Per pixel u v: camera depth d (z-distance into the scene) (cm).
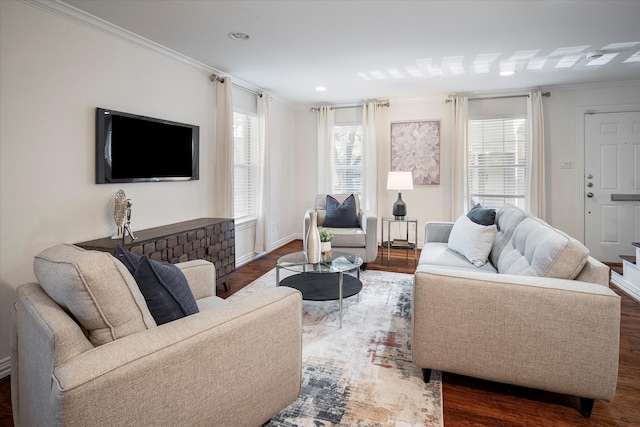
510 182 506
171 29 288
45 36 233
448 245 328
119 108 288
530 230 233
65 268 108
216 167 404
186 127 355
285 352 148
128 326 113
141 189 311
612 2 249
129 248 247
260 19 271
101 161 269
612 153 464
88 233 264
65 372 91
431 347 185
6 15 212
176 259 292
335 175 593
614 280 386
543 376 168
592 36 308
